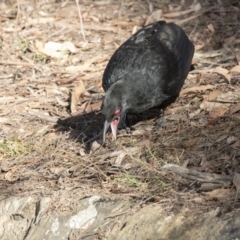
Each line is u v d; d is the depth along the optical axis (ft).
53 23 53.16
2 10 56.08
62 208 33.35
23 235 33.86
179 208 30.60
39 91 44.34
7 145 38.65
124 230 30.91
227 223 28.94
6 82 45.80
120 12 53.88
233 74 42.11
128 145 36.78
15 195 35.22
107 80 37.81
